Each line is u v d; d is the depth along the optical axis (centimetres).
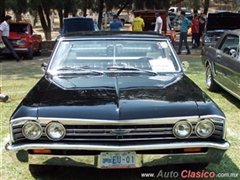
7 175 342
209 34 1116
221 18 1176
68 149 275
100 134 280
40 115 281
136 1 1927
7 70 1027
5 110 570
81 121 277
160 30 1377
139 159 281
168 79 370
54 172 346
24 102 308
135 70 391
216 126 291
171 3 2059
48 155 282
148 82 354
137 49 417
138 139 280
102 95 311
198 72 957
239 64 543
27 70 1024
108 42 419
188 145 279
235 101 636
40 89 340
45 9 1894
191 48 1683
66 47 416
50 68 399
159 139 283
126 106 287
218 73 658
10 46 1227
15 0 1422
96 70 389
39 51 1480
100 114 279
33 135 281
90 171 348
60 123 279
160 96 309
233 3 3594
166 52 421
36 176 339
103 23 3497
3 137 447
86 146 274
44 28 1956
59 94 318
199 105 295
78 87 337
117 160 280
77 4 1947
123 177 337
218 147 283
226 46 649
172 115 282
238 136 452
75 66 398
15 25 1362
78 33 445
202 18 1691
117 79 363
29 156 282
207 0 2270
